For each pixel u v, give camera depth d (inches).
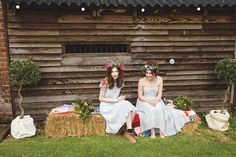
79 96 236.1
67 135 201.3
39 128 221.6
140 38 236.1
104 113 202.1
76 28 226.1
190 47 243.8
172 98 248.8
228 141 198.1
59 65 229.0
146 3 211.5
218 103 256.1
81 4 204.2
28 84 222.5
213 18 241.9
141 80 212.8
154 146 183.2
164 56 241.6
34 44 222.1
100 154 170.7
